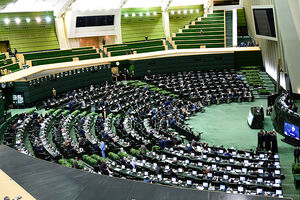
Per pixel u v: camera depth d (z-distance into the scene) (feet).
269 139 89.04
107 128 99.96
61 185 22.40
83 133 92.89
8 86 115.85
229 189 64.59
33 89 119.85
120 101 127.75
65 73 134.00
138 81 152.15
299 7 95.66
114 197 20.16
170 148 85.71
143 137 95.25
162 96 137.28
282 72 135.44
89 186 21.80
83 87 142.00
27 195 21.86
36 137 86.99
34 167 25.93
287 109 96.94
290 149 90.79
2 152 30.14
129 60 158.51
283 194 67.46
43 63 150.10
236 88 144.36
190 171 73.26
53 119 107.65
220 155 79.36
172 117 112.78
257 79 150.51
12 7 161.17
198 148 85.25
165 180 69.41
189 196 19.17
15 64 141.79
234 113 125.70
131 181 21.59
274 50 144.05
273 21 129.18
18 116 105.19
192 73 162.40
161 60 161.68
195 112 127.85
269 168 71.61
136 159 79.66
